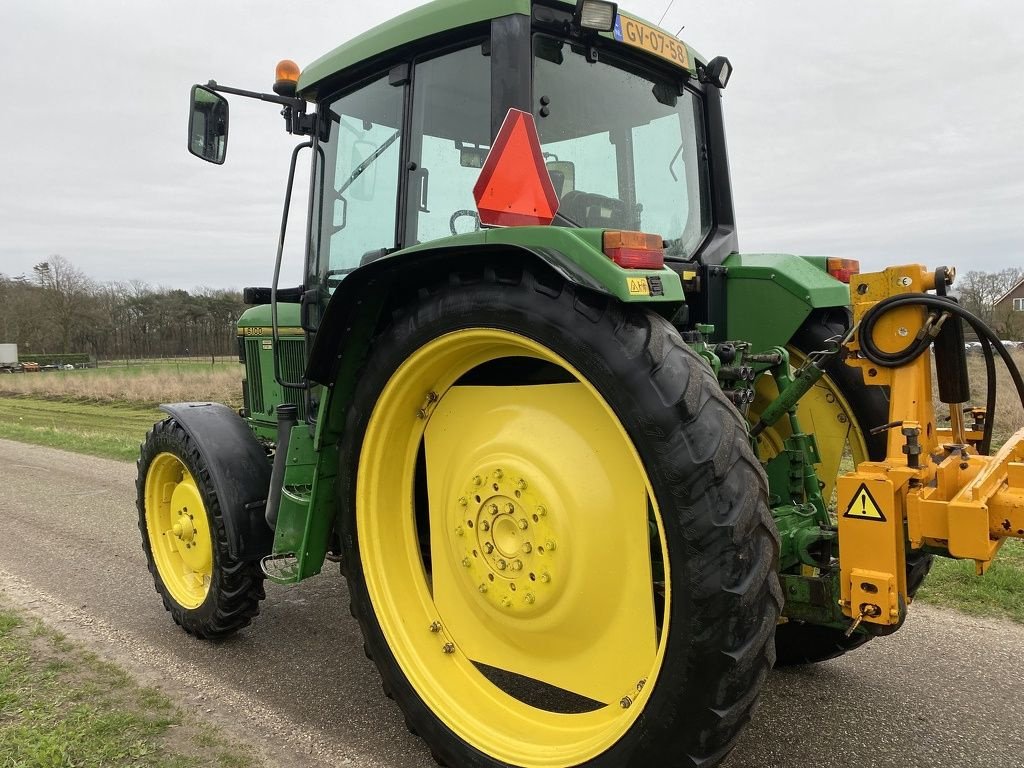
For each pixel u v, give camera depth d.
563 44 2.57
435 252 2.15
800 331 3.09
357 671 3.21
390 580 2.59
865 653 3.22
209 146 3.37
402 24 2.72
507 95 2.39
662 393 1.79
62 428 13.34
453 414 2.48
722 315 2.99
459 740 2.30
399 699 2.49
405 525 2.67
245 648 3.46
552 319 1.97
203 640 3.54
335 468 2.77
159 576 3.79
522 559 2.22
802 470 2.56
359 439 2.55
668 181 3.00
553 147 2.54
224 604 3.34
